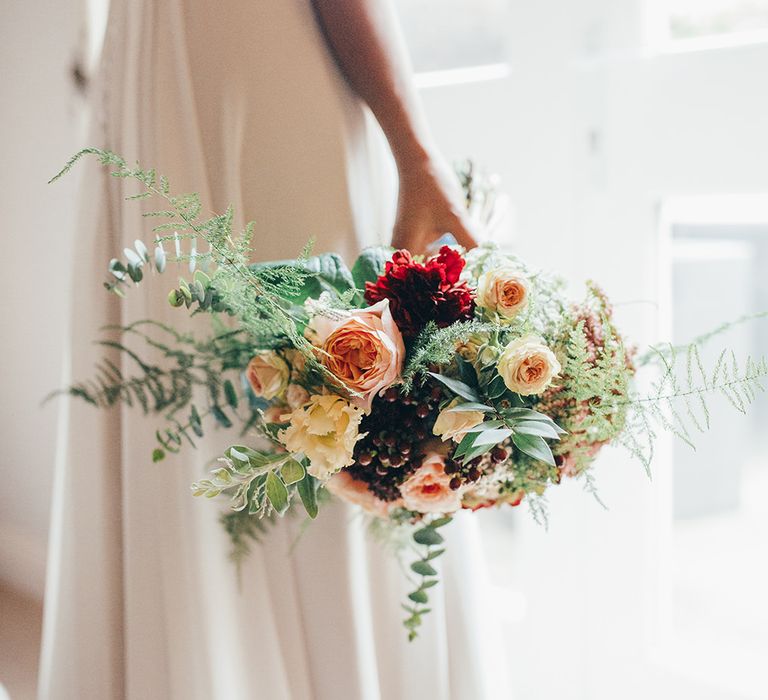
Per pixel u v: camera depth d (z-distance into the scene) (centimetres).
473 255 85
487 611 109
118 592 106
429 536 87
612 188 123
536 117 127
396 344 73
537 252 131
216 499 99
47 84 168
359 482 80
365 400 72
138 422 99
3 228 185
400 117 92
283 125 93
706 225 125
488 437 68
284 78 93
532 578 142
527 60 126
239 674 102
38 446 189
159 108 95
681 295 131
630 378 84
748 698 126
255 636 101
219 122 93
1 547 201
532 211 131
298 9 94
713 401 137
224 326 91
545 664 143
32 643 175
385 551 101
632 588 132
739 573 140
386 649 103
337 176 95
